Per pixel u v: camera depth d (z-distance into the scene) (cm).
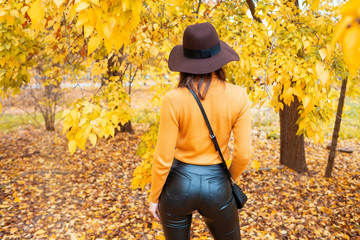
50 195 439
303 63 205
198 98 120
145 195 446
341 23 46
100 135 159
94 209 397
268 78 198
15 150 666
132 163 588
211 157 129
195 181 126
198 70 119
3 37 209
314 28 225
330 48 165
